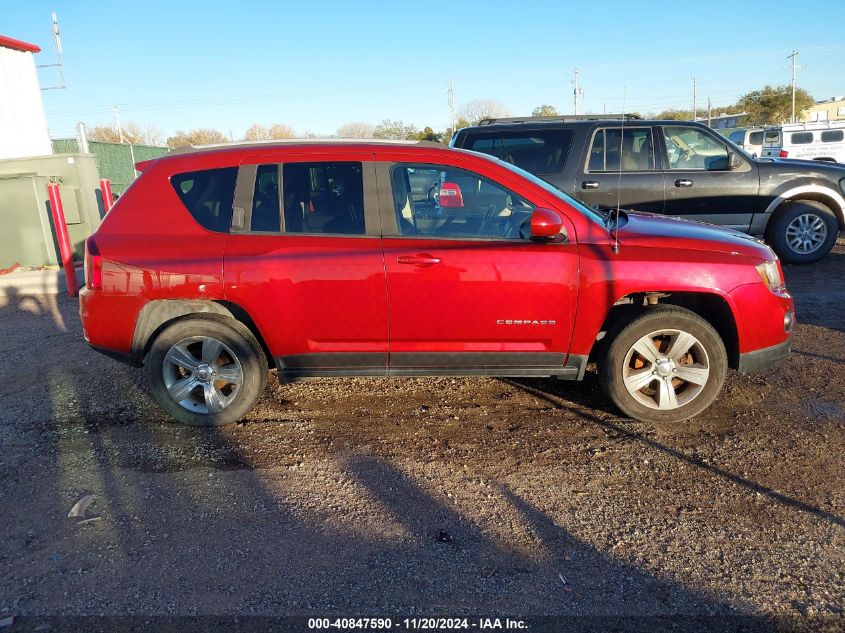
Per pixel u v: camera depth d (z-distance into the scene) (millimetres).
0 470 3750
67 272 8477
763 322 4027
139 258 3977
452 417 4344
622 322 4047
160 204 4074
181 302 4059
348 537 3047
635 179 7914
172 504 3357
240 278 3928
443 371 4141
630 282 3906
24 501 3414
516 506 3273
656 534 3020
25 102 16500
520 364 4109
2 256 10195
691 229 4340
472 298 3930
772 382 4777
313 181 4055
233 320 4133
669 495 3346
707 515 3160
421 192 4059
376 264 3910
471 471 3631
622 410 4164
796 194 8172
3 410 4641
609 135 7891
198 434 4172
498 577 2750
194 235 4023
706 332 4000
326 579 2756
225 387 4297
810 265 8648
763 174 8102
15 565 2889
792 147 27141
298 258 3926
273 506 3322
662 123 7926
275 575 2789
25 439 4152
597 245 3959
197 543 3023
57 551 2984
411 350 4066
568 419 4277
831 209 8383
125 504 3363
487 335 4016
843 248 9914
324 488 3484
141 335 4109
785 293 4160
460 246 3943
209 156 4121
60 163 10742
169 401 4188
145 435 4172
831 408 4305
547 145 7918
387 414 4414
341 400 4668
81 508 3320
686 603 2574
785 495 3312
